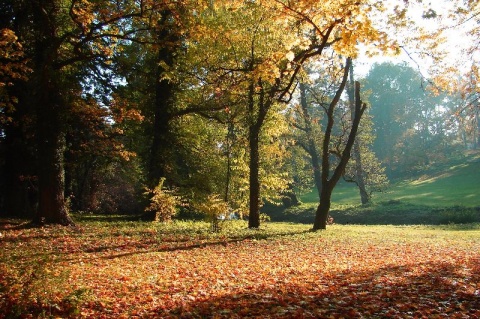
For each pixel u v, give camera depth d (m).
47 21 18.23
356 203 43.59
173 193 25.38
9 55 16.17
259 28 18.19
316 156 42.94
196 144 28.53
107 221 23.89
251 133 22.03
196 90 26.23
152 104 26.62
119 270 10.12
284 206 44.38
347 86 41.88
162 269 10.39
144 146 29.83
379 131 86.12
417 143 74.75
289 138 37.97
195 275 9.70
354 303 7.03
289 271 10.10
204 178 27.16
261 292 8.02
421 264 10.73
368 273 9.65
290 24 12.48
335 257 12.40
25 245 13.43
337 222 36.12
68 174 32.19
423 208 34.12
